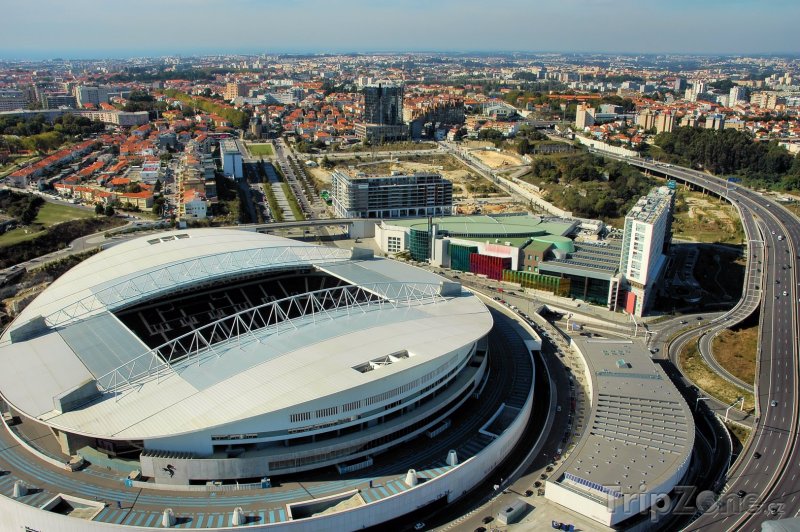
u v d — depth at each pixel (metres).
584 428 168.62
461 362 169.25
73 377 149.38
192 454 133.25
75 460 139.00
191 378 145.38
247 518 123.56
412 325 170.62
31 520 125.12
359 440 141.38
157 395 140.12
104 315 175.25
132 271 196.75
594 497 133.00
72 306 180.88
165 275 193.38
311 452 136.62
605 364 191.75
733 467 151.62
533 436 165.88
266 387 138.50
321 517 122.56
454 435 155.00
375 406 144.75
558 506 137.25
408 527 131.75
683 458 146.50
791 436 164.00
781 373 195.50
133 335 166.12
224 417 129.88
